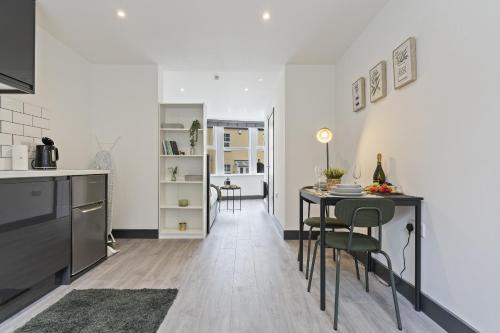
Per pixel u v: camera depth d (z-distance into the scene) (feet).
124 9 8.46
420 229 6.32
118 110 12.69
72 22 9.19
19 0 7.11
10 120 8.14
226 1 8.07
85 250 8.43
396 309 5.62
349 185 6.73
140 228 12.66
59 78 10.45
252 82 16.38
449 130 5.52
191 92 18.45
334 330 5.50
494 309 4.53
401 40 7.25
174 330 5.47
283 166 13.10
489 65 4.61
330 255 10.40
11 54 6.88
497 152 4.48
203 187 12.75
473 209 4.94
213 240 12.42
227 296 6.93
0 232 5.57
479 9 4.80
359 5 8.20
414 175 6.67
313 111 12.82
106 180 9.71
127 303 6.48
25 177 6.16
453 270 5.40
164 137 13.44
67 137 10.91
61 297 6.83
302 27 9.50
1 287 5.63
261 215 19.12
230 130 29.01
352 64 10.73
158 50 11.29
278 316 6.01
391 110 7.77
